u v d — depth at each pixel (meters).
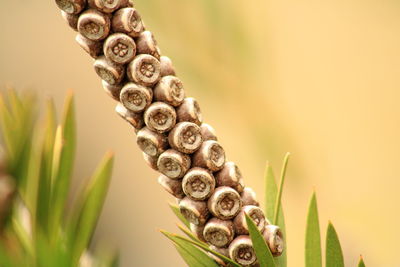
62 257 0.32
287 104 0.56
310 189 0.53
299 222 0.55
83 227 0.33
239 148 0.58
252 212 0.27
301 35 0.55
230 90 0.44
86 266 0.35
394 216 0.56
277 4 0.54
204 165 0.27
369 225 0.56
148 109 0.27
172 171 0.27
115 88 0.27
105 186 0.33
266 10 0.46
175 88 0.27
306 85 0.57
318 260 0.28
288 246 0.56
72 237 0.33
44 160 0.33
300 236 0.56
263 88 0.45
